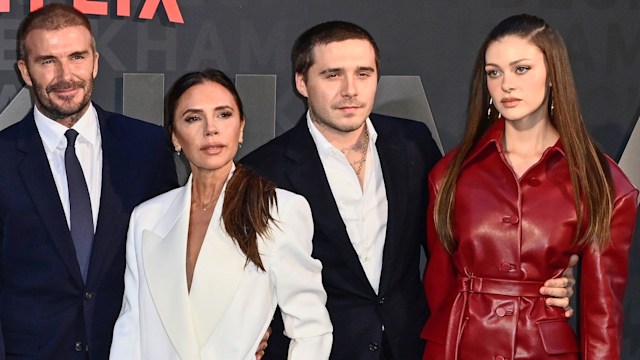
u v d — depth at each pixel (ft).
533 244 8.04
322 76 8.68
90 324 8.71
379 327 8.73
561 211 8.04
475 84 8.55
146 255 8.20
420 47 11.82
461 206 8.34
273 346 8.74
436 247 8.73
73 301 8.71
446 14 11.84
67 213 8.87
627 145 12.19
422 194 9.11
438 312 8.52
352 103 8.63
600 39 12.13
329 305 8.80
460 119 11.94
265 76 11.51
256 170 8.96
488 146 8.39
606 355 8.00
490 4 11.91
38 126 9.01
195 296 7.95
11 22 11.06
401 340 8.79
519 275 8.08
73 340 8.72
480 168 8.37
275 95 11.53
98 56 10.20
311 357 7.94
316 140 9.01
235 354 7.83
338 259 8.77
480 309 8.16
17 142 8.93
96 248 8.74
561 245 8.05
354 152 9.02
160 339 8.04
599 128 12.19
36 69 8.79
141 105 11.31
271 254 7.95
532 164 8.27
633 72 12.23
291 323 8.04
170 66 11.37
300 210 8.11
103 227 8.80
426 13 11.80
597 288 8.04
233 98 8.24
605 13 12.12
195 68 11.43
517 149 8.35
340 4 11.65
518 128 8.30
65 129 8.97
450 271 8.66
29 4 11.07
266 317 7.96
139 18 11.27
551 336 7.99
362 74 8.68
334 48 8.62
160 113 11.35
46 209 8.68
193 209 8.33
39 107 9.02
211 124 8.05
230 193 8.05
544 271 8.10
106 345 8.77
